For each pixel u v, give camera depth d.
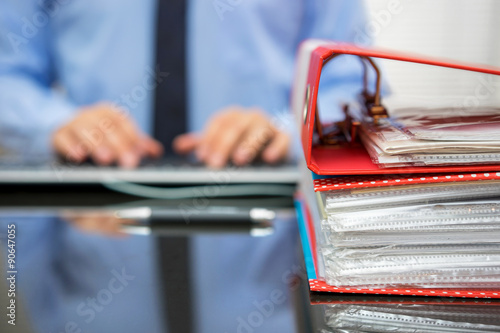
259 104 1.02
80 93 0.99
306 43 0.70
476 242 0.45
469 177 0.43
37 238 0.67
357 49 0.45
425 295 0.47
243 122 0.99
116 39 0.98
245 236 0.69
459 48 0.92
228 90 1.02
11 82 0.95
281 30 1.01
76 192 0.93
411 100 0.78
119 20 0.97
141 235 0.69
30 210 0.81
